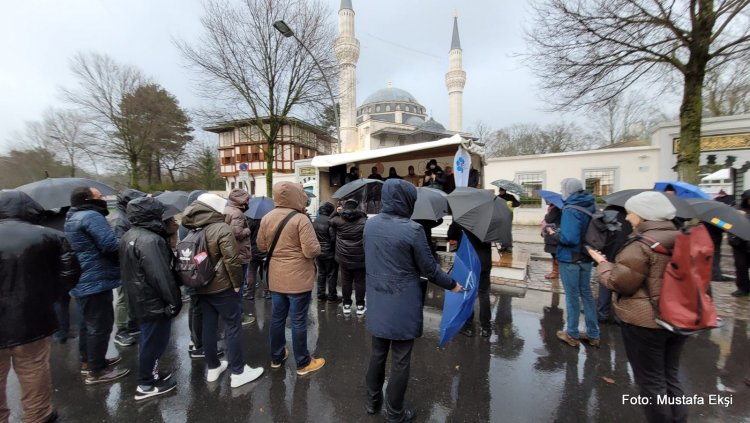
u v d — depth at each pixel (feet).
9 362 8.02
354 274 15.67
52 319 8.07
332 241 17.34
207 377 10.46
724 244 33.32
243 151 113.39
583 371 10.82
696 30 22.00
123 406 9.27
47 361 8.35
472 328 13.55
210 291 9.50
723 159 34.37
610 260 12.98
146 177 103.09
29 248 7.57
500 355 11.94
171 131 98.43
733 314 15.37
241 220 14.21
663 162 39.32
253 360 11.78
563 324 14.64
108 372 10.82
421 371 10.94
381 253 7.98
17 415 9.08
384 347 8.46
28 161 88.28
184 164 109.50
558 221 17.65
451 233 13.93
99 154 86.69
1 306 7.29
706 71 23.89
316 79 43.70
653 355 7.00
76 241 9.94
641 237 6.98
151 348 9.41
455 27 133.08
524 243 37.96
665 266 6.73
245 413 8.93
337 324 14.94
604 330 13.87
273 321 10.77
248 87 42.60
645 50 23.97
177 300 9.27
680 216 10.99
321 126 48.91
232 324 9.95
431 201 14.78
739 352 11.94
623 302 7.27
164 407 9.21
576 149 120.67
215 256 9.47
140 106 87.51
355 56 86.89
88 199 10.48
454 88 133.18
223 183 121.49
